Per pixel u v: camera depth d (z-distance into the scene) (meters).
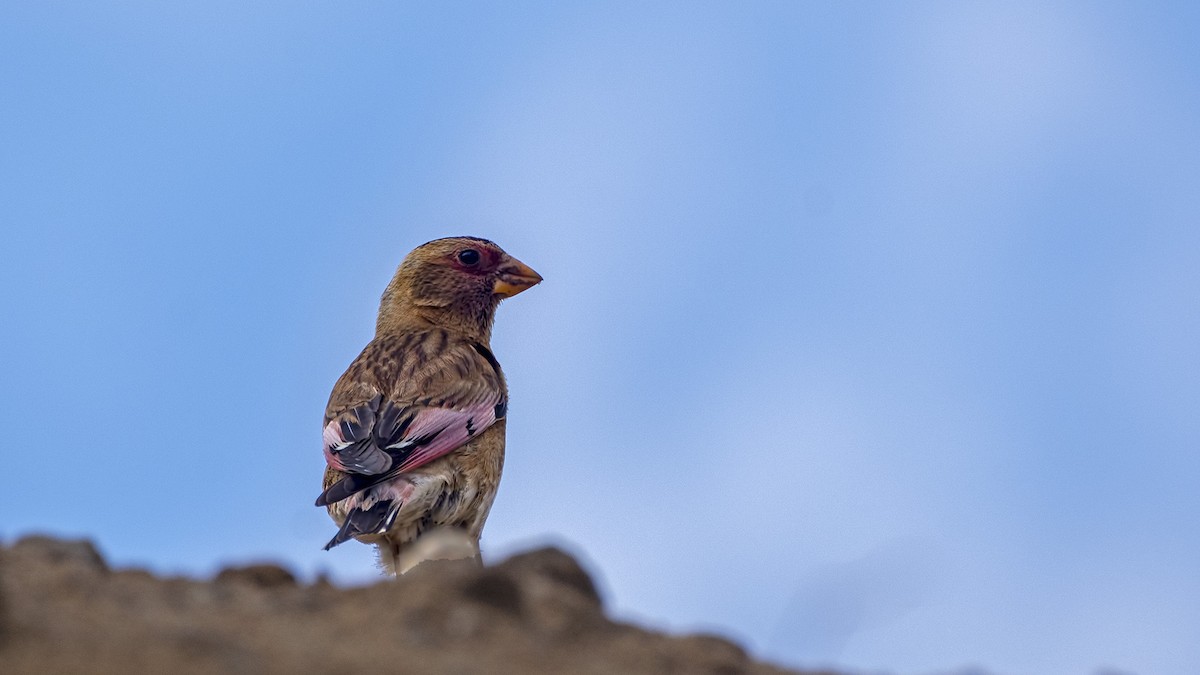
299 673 8.95
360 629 10.21
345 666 9.19
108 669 8.65
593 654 10.37
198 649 9.07
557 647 10.31
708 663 10.59
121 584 10.90
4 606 9.19
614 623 11.10
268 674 8.88
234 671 8.84
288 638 9.83
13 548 11.57
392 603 10.52
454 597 10.52
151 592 10.80
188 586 11.12
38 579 10.57
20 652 8.82
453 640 10.12
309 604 10.78
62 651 8.90
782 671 11.09
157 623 9.82
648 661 10.39
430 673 9.27
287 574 12.01
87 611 9.94
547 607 10.89
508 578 10.68
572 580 11.73
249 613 10.45
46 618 9.53
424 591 10.54
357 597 10.95
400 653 9.67
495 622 10.43
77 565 11.25
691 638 11.16
